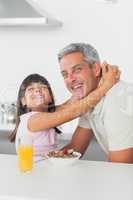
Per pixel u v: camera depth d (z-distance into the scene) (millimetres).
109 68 2562
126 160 2561
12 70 2711
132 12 2498
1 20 2180
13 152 2725
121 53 2539
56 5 2598
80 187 1547
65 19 2594
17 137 2707
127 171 1855
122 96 2551
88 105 2605
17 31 2670
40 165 1940
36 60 2666
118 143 2564
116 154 2574
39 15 2170
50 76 2656
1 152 2744
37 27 2635
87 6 2553
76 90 2619
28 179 1656
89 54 2582
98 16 2545
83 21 2570
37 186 1546
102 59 2570
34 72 2678
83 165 1964
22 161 1801
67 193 1458
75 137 2633
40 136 2658
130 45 2521
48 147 2652
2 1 2271
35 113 2682
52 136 2660
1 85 2736
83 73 2602
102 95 2582
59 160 1880
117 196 1438
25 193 1445
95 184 1599
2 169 1830
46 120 2658
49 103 2666
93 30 2562
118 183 1625
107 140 2590
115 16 2521
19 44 2682
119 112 2553
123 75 2547
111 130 2572
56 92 2654
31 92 2686
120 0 2504
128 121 2543
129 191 1507
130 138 2545
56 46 2629
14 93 2719
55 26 2609
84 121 2615
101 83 2580
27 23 2156
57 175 1737
